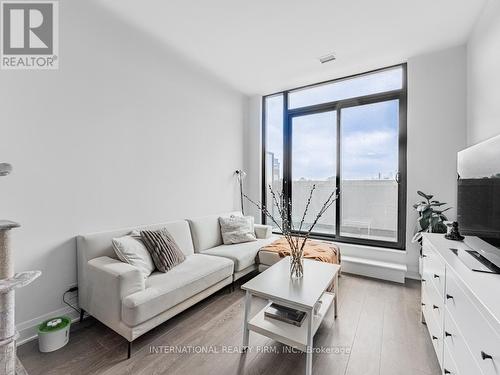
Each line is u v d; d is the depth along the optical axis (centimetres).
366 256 338
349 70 347
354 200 367
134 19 243
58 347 175
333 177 384
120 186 248
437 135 295
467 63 274
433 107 297
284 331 161
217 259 261
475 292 104
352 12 230
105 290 181
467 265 135
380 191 348
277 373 154
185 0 216
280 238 361
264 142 451
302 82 388
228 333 196
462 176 181
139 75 265
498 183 129
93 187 226
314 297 159
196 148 342
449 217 289
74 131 212
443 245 176
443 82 291
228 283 262
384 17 236
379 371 156
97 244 212
